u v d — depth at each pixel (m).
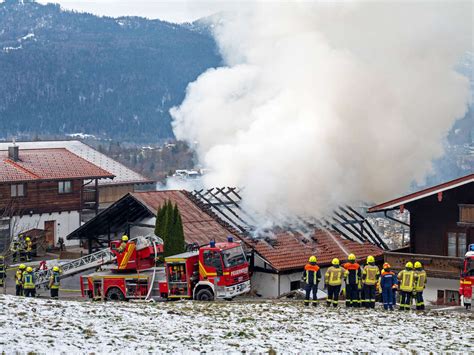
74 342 16.42
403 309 27.14
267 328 20.33
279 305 27.39
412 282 27.09
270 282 38.25
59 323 18.72
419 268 27.41
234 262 31.89
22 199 57.34
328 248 41.06
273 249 39.22
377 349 17.72
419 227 38.16
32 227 57.94
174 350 16.30
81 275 36.56
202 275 31.72
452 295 35.88
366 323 22.30
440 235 37.62
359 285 27.53
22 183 56.91
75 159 63.75
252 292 38.53
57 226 59.72
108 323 19.50
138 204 42.44
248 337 18.58
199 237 38.28
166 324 20.03
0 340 15.85
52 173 59.66
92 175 61.56
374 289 27.73
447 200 37.44
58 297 35.41
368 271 27.62
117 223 44.31
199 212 41.66
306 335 19.39
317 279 27.64
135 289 32.88
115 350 15.94
